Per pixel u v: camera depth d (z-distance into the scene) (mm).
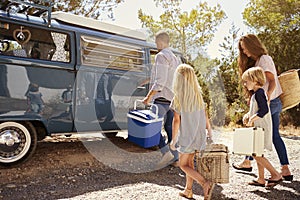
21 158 3869
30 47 3867
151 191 3377
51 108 3949
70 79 4129
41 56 3930
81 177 3789
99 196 3160
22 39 3824
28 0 5023
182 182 3785
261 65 3848
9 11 4223
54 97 3975
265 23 13102
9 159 3797
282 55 11266
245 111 9719
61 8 8836
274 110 3859
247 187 3590
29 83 3762
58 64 4020
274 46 11672
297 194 3385
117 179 3789
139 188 3463
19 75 3689
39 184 3467
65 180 3645
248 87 3611
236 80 10180
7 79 3600
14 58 3668
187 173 3086
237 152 3500
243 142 3455
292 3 13211
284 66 11172
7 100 3598
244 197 3250
